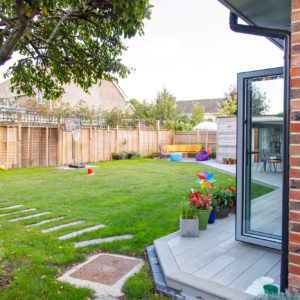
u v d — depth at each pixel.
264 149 3.58
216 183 8.52
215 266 2.92
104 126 15.64
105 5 3.41
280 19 2.94
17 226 4.43
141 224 4.55
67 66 4.45
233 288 2.47
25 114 12.09
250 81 3.58
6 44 2.77
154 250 3.52
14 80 4.34
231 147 13.91
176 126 20.58
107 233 4.14
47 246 3.67
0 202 6.07
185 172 11.04
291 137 2.00
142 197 6.52
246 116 3.57
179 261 3.04
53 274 2.98
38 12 3.25
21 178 9.34
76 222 4.75
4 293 2.57
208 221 4.42
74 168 12.25
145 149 18.30
